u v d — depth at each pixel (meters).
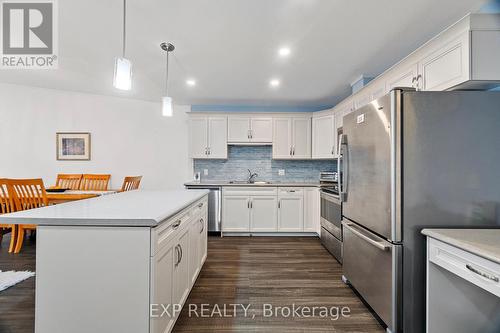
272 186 4.11
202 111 4.50
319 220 3.92
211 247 3.52
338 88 3.72
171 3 1.83
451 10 1.88
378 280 1.76
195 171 4.69
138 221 1.25
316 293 2.23
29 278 2.43
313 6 1.85
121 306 1.26
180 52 2.59
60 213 1.38
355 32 2.19
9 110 4.24
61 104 4.43
